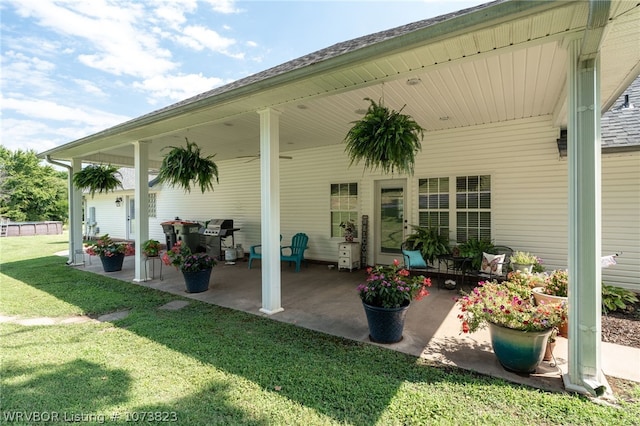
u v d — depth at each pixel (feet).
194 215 34.65
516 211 17.76
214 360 9.19
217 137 20.85
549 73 11.42
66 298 15.80
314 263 25.52
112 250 22.44
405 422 6.52
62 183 87.81
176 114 13.89
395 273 10.99
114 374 8.39
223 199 31.99
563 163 16.56
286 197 27.09
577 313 7.71
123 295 16.31
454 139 19.45
